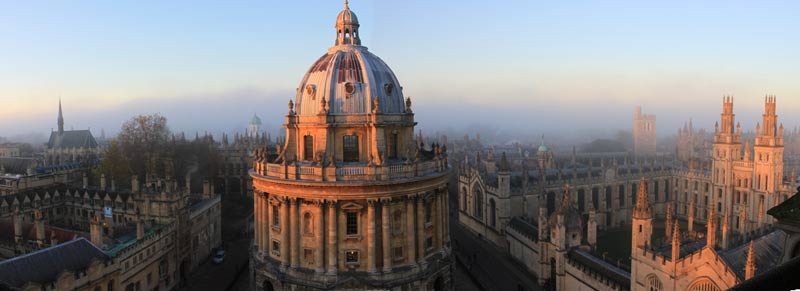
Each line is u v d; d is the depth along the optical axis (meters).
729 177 144.12
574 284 93.31
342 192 78.25
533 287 106.25
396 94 88.44
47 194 136.88
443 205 89.75
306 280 79.25
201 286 109.25
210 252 130.88
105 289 84.31
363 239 79.94
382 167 78.94
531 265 114.44
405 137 88.44
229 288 106.88
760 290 22.41
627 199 159.50
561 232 96.81
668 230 86.75
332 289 77.69
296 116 86.31
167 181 115.69
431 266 84.44
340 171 78.94
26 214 129.12
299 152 87.12
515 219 130.00
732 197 144.50
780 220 30.25
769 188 131.75
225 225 162.38
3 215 122.38
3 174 166.88
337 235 79.62
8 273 70.25
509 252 127.94
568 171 154.75
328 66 86.38
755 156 135.75
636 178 161.00
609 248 129.38
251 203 198.38
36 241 97.94
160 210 109.88
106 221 125.38
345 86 83.69
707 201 155.00
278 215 84.06
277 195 82.50
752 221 136.75
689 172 161.25
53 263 77.38
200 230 124.56
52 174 168.50
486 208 143.00
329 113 82.31
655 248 77.94
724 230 71.75
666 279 72.38
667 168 168.25
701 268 68.00
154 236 100.62
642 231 77.00
